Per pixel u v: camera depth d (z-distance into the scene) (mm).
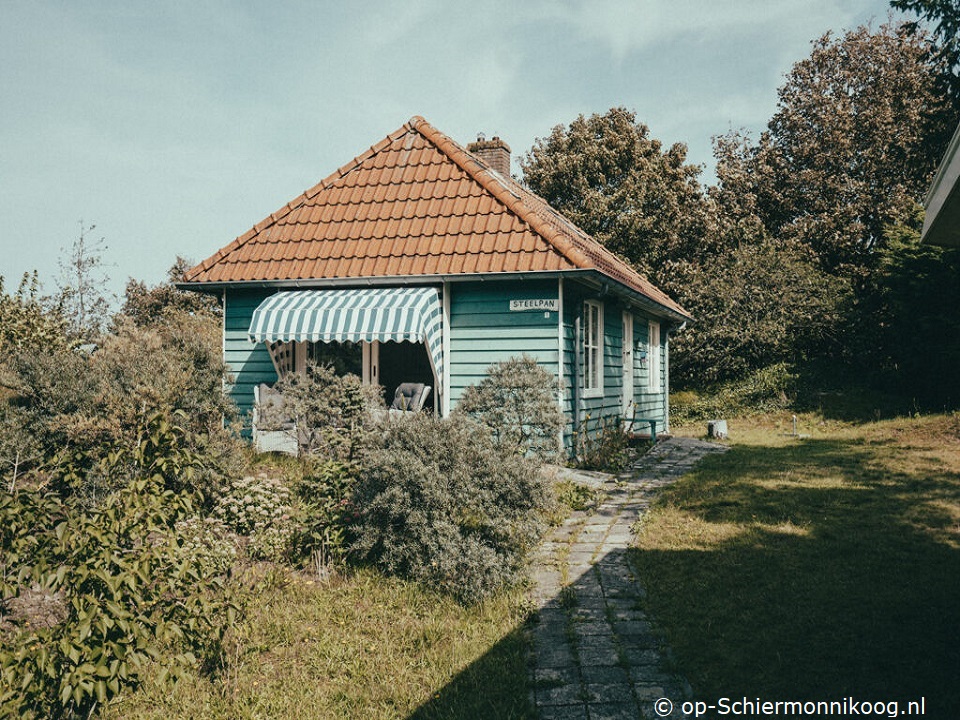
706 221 31250
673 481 12617
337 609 6832
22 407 9672
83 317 32562
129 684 4934
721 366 27734
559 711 4977
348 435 10219
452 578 7145
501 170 22188
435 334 13469
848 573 7289
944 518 9336
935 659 5391
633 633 6141
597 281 13617
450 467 7805
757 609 6441
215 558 7336
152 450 5609
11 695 4207
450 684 5398
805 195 34688
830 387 24656
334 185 16031
